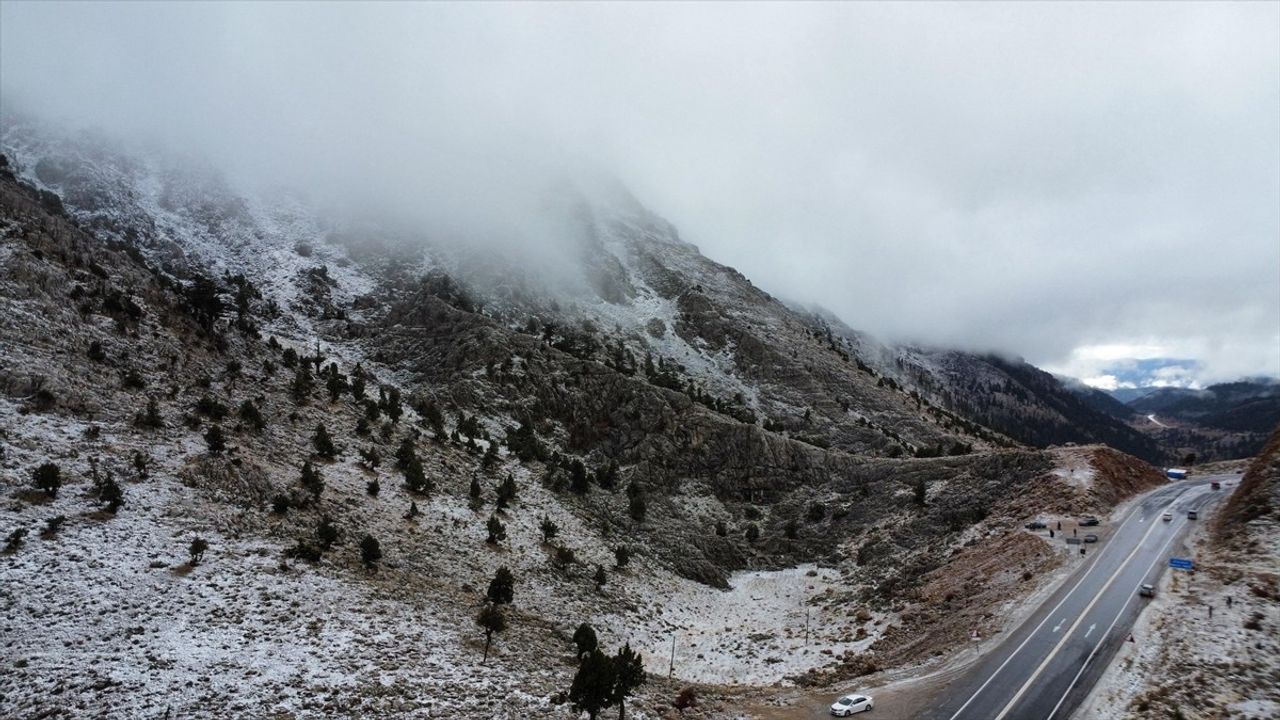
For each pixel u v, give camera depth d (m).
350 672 45.97
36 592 45.34
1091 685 47.00
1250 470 73.12
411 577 67.50
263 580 56.12
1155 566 66.62
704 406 150.12
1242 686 40.78
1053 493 93.12
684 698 54.81
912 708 48.62
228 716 38.03
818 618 84.38
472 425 120.12
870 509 113.50
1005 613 62.22
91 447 64.00
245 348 107.25
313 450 86.38
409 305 170.75
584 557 92.25
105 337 82.06
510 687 49.50
